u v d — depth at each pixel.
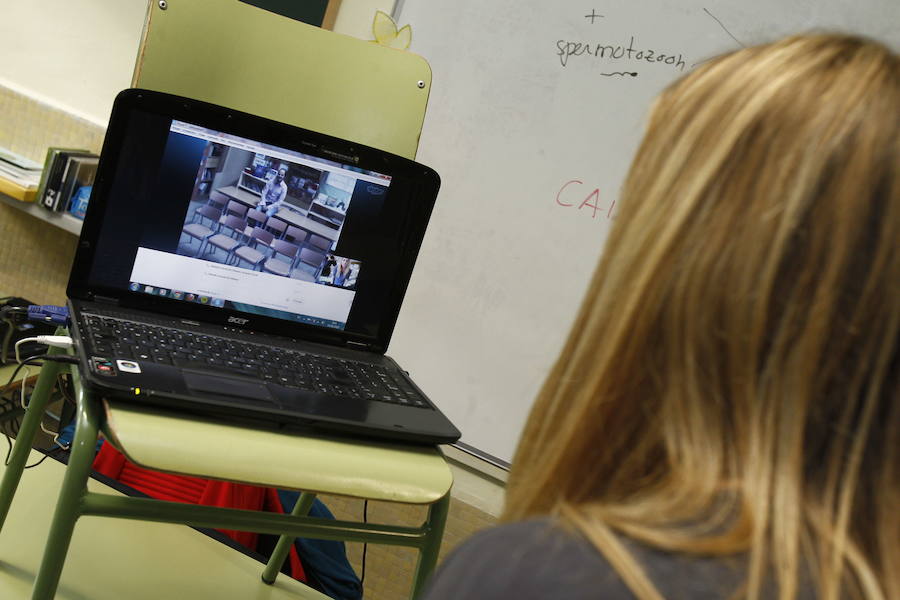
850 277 0.35
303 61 1.06
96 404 0.75
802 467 0.35
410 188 0.98
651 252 0.38
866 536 0.35
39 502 1.13
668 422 0.38
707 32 1.60
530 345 1.76
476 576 0.34
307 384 0.87
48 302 2.08
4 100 2.03
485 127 1.76
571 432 0.40
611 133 1.68
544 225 1.74
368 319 1.01
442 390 1.84
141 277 0.92
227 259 0.94
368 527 0.85
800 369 0.35
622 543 0.34
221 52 1.02
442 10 1.77
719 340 0.37
